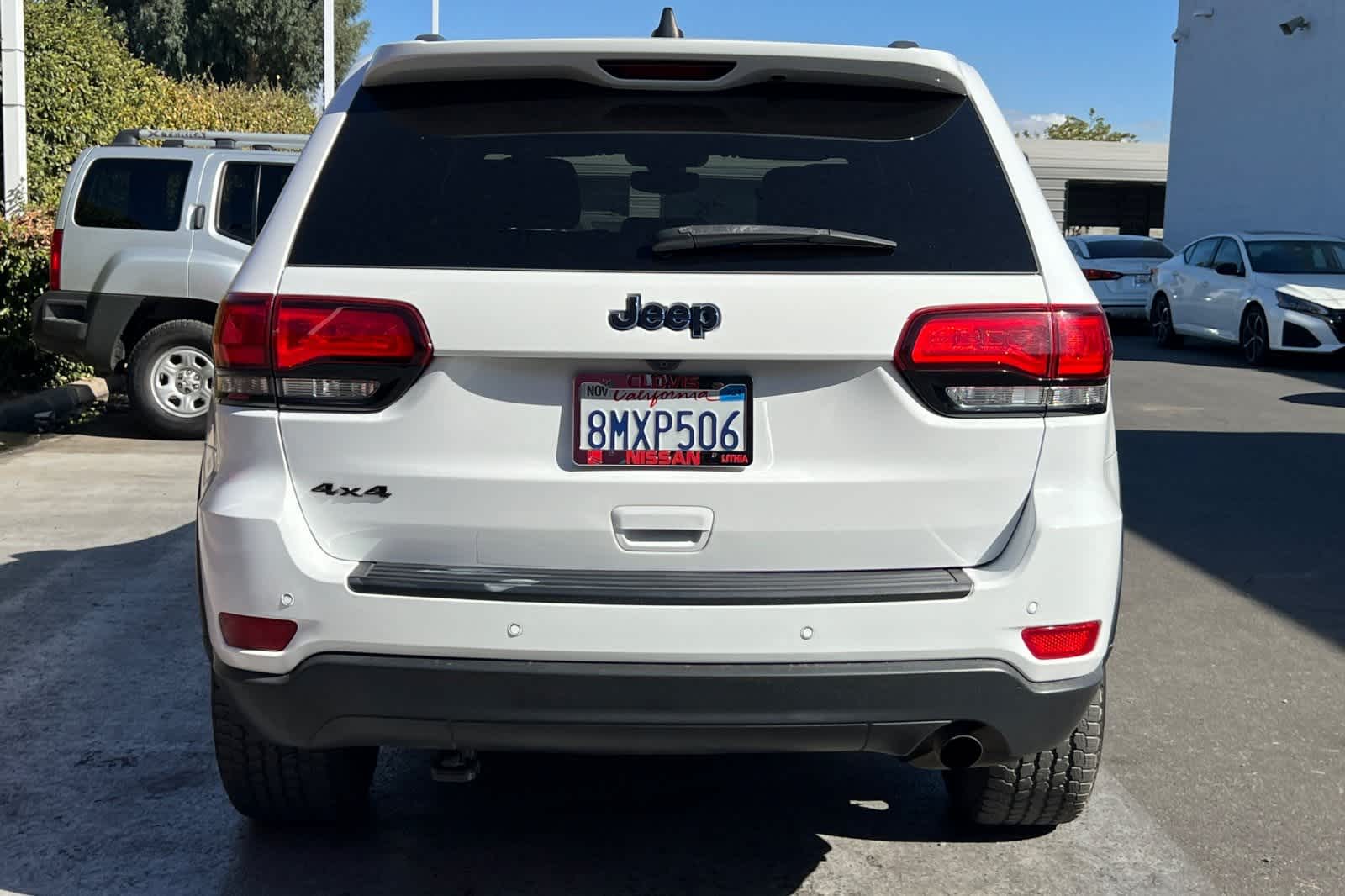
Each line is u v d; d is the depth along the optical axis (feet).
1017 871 10.88
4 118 40.88
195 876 10.70
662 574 8.98
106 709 14.42
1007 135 9.87
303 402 9.07
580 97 9.75
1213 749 13.53
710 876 10.80
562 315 8.84
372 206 9.32
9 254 35.04
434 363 8.95
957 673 8.91
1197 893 10.50
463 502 9.00
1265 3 74.54
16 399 34.24
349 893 10.43
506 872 10.84
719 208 9.38
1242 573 20.29
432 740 9.11
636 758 13.37
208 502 9.23
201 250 31.63
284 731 9.20
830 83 9.87
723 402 9.02
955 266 9.17
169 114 65.92
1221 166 80.23
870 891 10.53
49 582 19.35
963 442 9.07
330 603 8.86
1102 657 9.40
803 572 9.06
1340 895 10.48
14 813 11.85
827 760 13.38
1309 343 48.08
